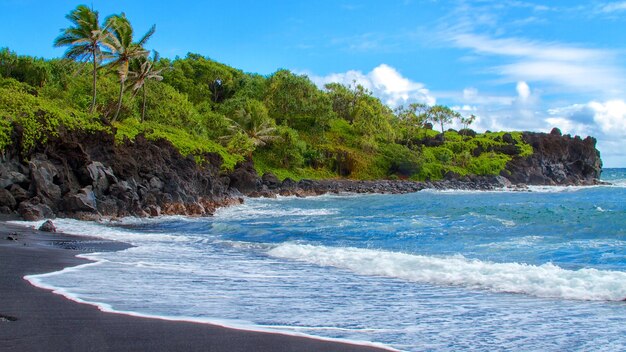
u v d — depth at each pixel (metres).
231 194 46.28
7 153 25.30
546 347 6.34
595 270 11.28
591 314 8.12
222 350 5.54
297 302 8.77
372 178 82.25
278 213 33.31
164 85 64.56
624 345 6.45
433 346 6.29
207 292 9.29
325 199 49.91
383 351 5.82
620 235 18.91
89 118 32.16
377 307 8.53
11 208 23.66
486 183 80.44
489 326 7.34
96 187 27.97
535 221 24.09
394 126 108.00
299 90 88.69
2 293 8.15
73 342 5.58
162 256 14.25
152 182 32.78
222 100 90.19
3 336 5.74
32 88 46.56
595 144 106.19
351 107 104.25
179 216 29.80
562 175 97.75
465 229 21.83
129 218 27.31
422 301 9.08
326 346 5.91
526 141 105.50
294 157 75.50
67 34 40.97
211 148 52.81
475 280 10.95
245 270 12.23
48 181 25.31
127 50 44.09
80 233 19.72
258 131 72.44
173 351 5.41
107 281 9.76
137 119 52.03
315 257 14.31
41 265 11.36
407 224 24.34
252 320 7.24
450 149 102.06
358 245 17.70
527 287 10.20
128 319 6.73
